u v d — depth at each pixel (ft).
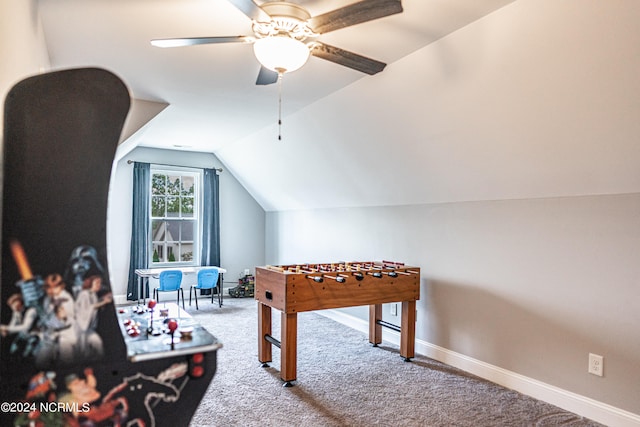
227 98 12.64
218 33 8.39
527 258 10.14
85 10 7.52
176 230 21.81
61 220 4.66
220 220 23.11
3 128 4.48
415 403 9.43
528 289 10.11
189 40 6.93
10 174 4.50
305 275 10.73
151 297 20.51
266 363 11.95
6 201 4.48
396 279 12.05
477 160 10.38
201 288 19.47
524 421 8.59
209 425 8.35
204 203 22.17
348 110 12.21
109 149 4.84
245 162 20.62
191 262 22.17
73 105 4.71
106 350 4.88
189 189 22.25
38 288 4.58
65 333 4.68
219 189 22.98
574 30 6.83
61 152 4.66
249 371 11.43
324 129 13.84
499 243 10.84
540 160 9.12
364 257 16.16
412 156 11.96
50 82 4.63
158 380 5.18
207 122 15.56
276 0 6.95
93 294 4.81
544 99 8.02
